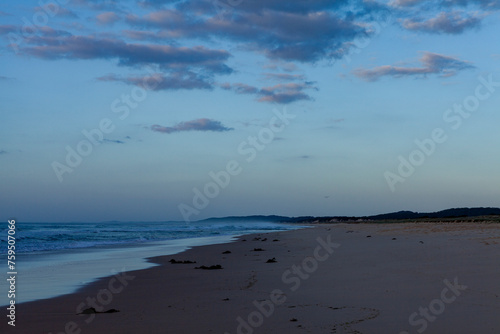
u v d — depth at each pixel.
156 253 26.81
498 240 22.44
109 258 23.64
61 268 19.05
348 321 8.14
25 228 84.69
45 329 8.39
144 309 9.95
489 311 8.38
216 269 17.66
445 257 16.50
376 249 22.25
